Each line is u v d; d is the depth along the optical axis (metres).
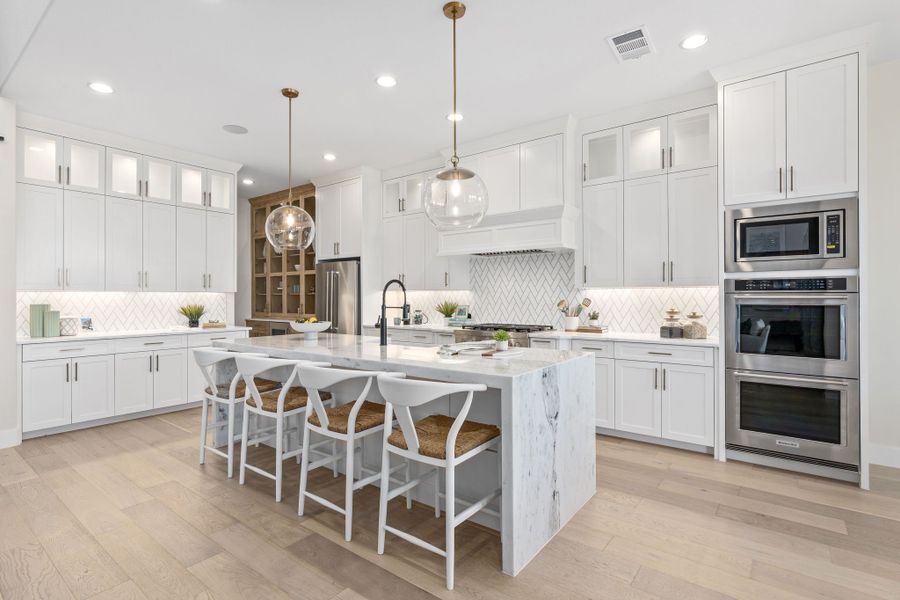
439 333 4.85
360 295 5.51
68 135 4.10
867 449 2.79
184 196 5.02
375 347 3.13
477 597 1.83
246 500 2.66
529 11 2.52
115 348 4.20
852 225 2.84
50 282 4.02
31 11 2.51
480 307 5.21
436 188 2.43
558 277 4.68
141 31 2.66
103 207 4.32
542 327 4.45
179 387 4.64
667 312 3.84
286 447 3.39
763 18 2.63
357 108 3.80
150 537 2.25
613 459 3.31
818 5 2.51
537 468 2.15
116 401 4.20
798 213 3.01
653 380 3.57
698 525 2.37
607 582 1.91
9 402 3.57
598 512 2.52
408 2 2.42
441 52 2.94
